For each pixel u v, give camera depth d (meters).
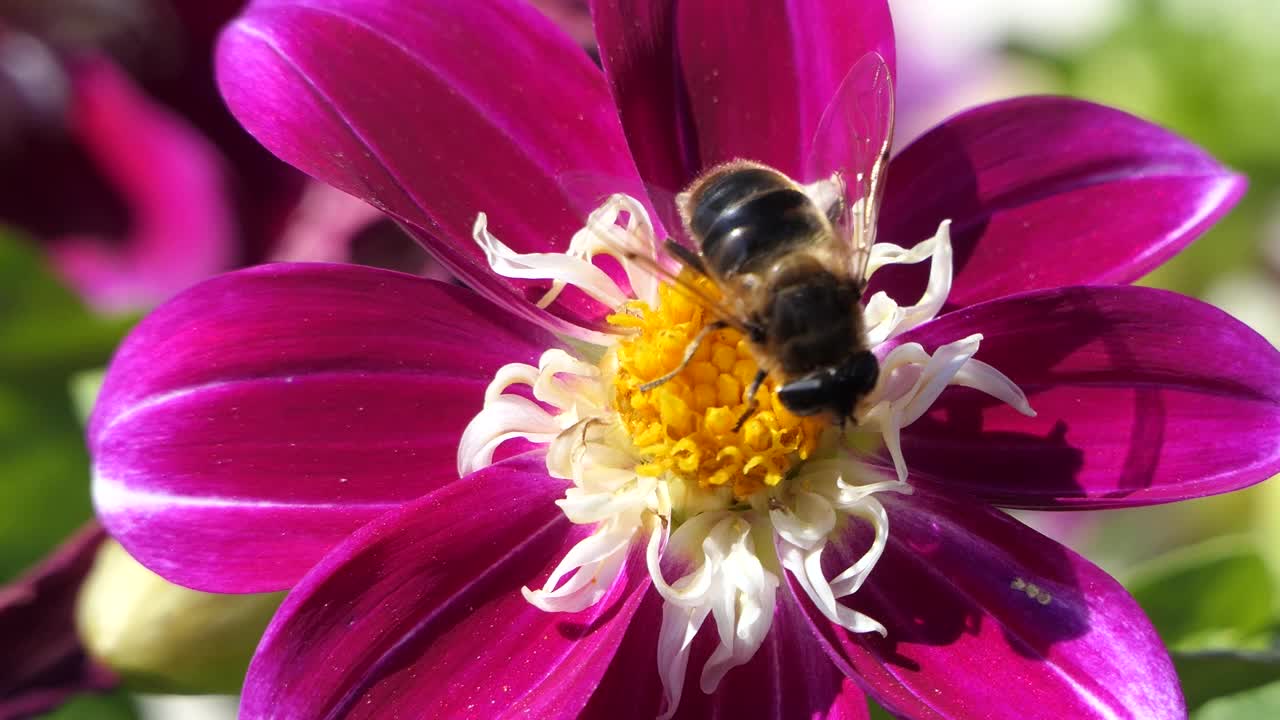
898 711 0.13
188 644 0.15
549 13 0.18
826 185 0.15
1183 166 0.15
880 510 0.14
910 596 0.14
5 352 0.19
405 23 0.15
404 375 0.15
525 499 0.15
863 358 0.15
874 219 0.15
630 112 0.15
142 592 0.15
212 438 0.14
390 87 0.15
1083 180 0.15
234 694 0.16
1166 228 0.15
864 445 0.15
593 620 0.14
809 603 0.14
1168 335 0.14
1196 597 0.18
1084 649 0.14
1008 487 0.15
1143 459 0.14
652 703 0.14
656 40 0.15
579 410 0.15
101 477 0.14
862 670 0.14
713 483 0.15
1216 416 0.14
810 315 0.15
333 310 0.15
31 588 0.15
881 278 0.15
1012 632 0.14
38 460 0.19
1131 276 0.15
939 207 0.15
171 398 0.14
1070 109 0.15
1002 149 0.15
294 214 0.19
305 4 0.15
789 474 0.15
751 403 0.15
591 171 0.15
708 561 0.14
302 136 0.15
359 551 0.14
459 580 0.14
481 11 0.15
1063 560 0.14
